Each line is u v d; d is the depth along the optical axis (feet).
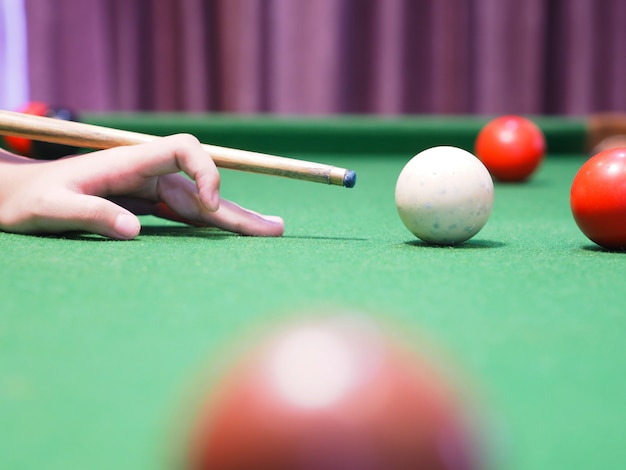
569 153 5.76
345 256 2.28
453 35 7.83
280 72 7.55
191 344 1.72
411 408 1.06
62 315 1.84
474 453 1.10
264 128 5.16
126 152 2.45
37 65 7.14
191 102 7.46
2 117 2.54
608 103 8.18
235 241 2.45
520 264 2.24
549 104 8.15
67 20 7.18
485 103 7.91
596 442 1.39
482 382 1.62
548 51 8.09
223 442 1.05
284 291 1.98
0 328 1.78
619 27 8.07
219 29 7.49
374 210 3.18
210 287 2.00
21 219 2.43
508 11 7.83
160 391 1.57
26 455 1.32
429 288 2.02
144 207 2.63
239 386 1.08
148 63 7.46
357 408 1.04
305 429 1.03
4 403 1.52
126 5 7.31
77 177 2.43
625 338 1.77
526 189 3.92
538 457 1.34
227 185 3.92
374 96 7.77
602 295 2.00
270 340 1.14
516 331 1.80
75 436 1.39
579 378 1.63
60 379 1.62
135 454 1.32
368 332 1.17
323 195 3.60
